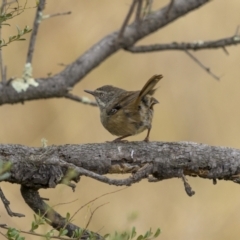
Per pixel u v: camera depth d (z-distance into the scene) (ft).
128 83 46.29
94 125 44.09
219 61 48.08
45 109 43.83
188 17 49.06
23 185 20.66
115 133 27.76
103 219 39.27
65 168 20.59
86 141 43.55
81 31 45.91
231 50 48.47
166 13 31.19
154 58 47.26
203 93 46.91
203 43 30.55
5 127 42.78
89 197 39.73
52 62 44.98
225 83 47.39
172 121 45.68
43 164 20.22
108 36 31.04
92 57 30.12
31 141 42.68
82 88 45.42
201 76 47.39
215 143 45.32
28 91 28.45
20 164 20.21
